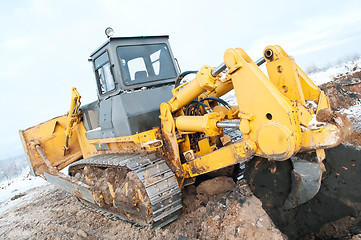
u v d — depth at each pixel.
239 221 2.64
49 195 8.11
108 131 4.46
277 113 2.29
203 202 4.06
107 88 4.66
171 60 5.04
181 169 3.67
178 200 3.60
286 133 2.22
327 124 2.20
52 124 6.59
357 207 2.39
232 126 2.81
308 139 2.24
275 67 2.63
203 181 4.23
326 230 2.49
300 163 2.52
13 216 6.70
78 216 5.36
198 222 3.59
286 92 2.59
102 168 5.00
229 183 3.95
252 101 2.48
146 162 3.73
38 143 6.23
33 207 7.09
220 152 3.02
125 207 3.86
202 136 4.18
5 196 10.06
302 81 2.67
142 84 4.39
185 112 3.92
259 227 2.50
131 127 3.81
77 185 4.92
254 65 2.54
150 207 3.48
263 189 2.80
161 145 3.62
